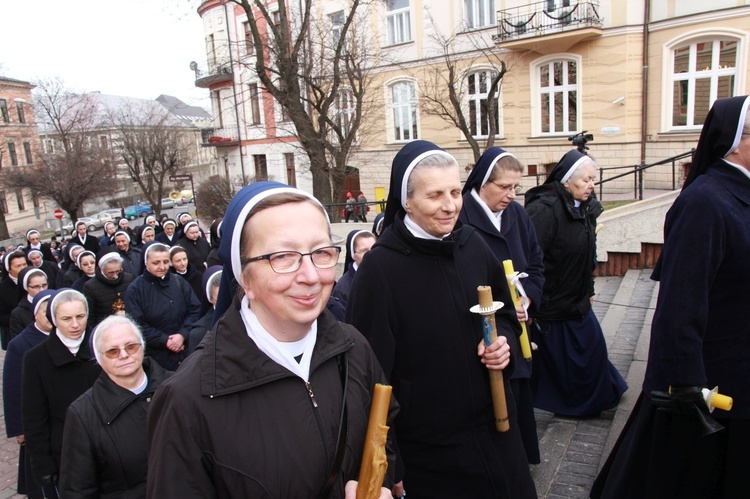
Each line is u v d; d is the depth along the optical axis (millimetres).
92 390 2604
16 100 42406
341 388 1445
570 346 3719
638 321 5441
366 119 19172
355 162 23484
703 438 2215
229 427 1264
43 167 29281
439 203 2176
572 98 18344
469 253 2385
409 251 2275
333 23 20422
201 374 1295
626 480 2449
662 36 16312
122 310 5590
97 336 2568
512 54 18969
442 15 20359
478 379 2260
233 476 1250
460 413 2238
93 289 5652
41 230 44688
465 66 20016
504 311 2449
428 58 20891
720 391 2170
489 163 3059
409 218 2320
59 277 9406
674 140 16516
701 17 15492
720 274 2135
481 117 20312
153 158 31469
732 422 2154
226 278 1504
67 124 33250
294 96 14102
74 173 28578
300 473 1289
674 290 2111
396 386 2311
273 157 27719
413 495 2320
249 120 28438
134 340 2580
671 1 16000
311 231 1320
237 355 1309
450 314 2238
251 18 13586
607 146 17609
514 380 2707
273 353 1335
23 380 3307
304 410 1338
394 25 21812
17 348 3924
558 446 3496
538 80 18766
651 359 2242
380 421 1432
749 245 2072
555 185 3711
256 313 1373
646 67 16688
